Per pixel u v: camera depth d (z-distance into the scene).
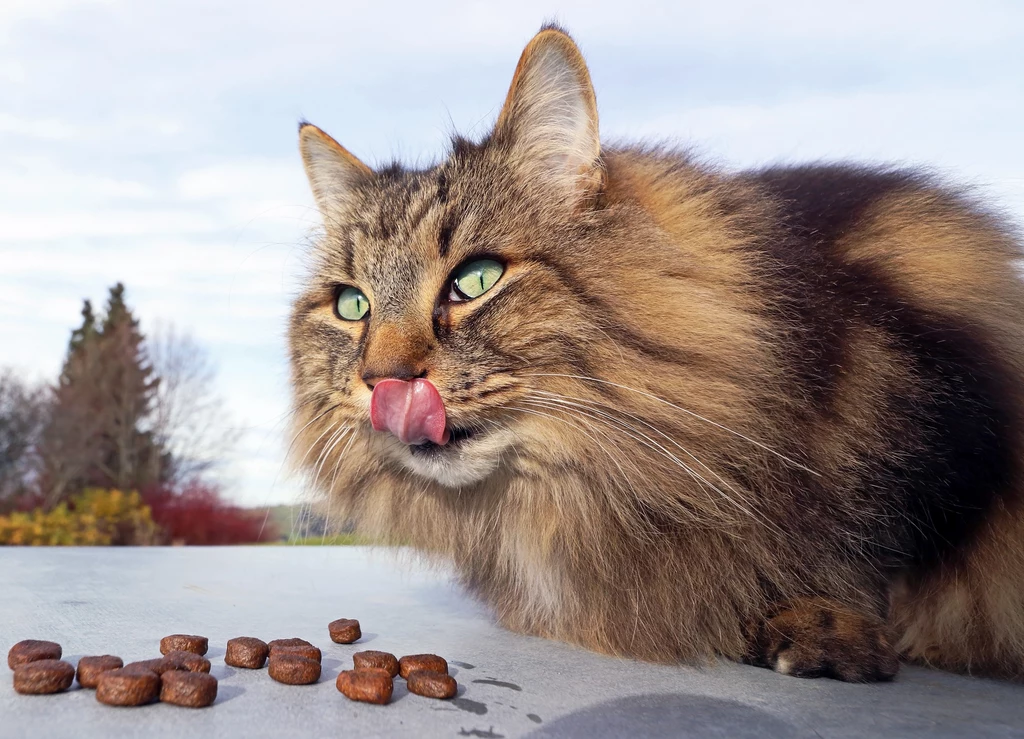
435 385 0.31
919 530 0.32
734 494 0.31
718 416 0.31
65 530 2.05
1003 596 0.31
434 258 0.33
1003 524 0.31
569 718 0.25
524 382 0.31
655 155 0.37
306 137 0.41
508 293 0.32
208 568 0.60
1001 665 0.31
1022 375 0.33
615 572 0.32
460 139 0.37
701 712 0.26
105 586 0.48
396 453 0.34
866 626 0.30
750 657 0.31
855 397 0.32
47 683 0.26
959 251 0.35
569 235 0.33
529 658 0.32
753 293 0.32
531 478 0.33
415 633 0.36
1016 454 0.31
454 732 0.24
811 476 0.31
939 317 0.33
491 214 0.33
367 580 0.54
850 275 0.33
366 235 0.36
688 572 0.31
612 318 0.31
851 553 0.32
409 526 0.37
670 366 0.31
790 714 0.26
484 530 0.35
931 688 0.29
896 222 0.36
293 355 0.39
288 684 0.28
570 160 0.34
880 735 0.24
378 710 0.26
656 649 0.31
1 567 0.58
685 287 0.32
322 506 0.39
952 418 0.31
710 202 0.34
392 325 0.32
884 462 0.31
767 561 0.31
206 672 0.28
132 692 0.25
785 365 0.31
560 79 0.34
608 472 0.31
